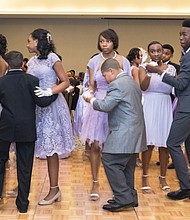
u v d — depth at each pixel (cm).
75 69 1103
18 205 336
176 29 1090
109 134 333
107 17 1026
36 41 344
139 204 360
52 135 345
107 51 374
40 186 413
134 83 335
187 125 358
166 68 391
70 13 973
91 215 331
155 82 390
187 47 365
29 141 324
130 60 459
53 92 333
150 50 388
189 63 356
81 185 420
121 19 1079
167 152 404
